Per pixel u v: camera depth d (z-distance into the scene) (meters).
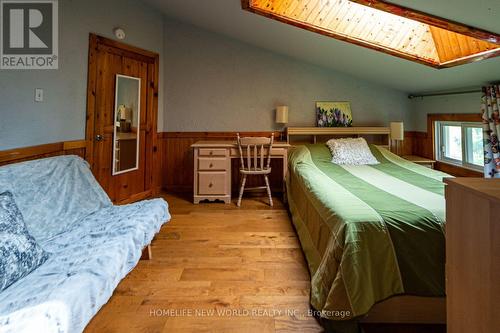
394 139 3.83
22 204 1.68
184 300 1.64
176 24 4.07
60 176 2.04
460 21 1.75
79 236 1.70
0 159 1.89
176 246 2.35
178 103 4.12
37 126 2.26
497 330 0.69
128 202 3.47
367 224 1.42
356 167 3.00
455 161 3.31
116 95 3.23
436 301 1.38
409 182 2.29
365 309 1.30
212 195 3.62
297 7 2.74
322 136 4.10
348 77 4.07
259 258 2.15
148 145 3.79
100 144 3.05
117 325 1.44
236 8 2.97
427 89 3.53
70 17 2.59
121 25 3.24
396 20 2.58
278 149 3.65
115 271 1.42
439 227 1.41
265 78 4.12
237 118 4.14
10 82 2.03
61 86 2.51
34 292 1.13
